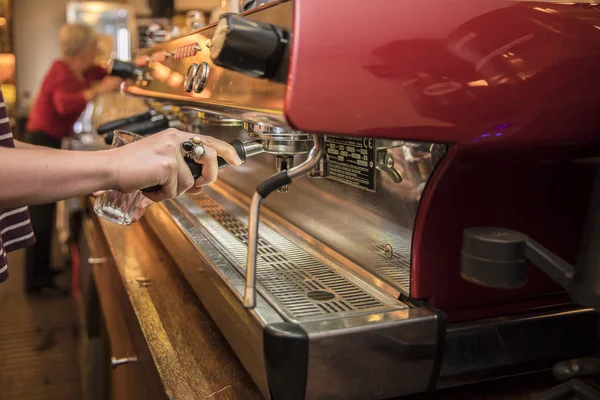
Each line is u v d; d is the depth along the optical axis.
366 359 0.65
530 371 0.74
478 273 0.52
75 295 2.68
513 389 0.75
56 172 0.62
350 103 0.56
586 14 0.64
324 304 0.72
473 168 0.67
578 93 0.64
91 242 1.76
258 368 0.67
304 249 0.95
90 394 1.84
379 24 0.56
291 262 0.88
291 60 0.54
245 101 0.64
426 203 0.68
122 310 1.08
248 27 0.55
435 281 0.71
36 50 6.60
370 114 0.57
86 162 0.63
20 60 6.57
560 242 0.75
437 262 0.70
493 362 0.71
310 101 0.55
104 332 1.48
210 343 0.83
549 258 0.51
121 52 5.16
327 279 0.81
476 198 0.69
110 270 1.28
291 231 1.04
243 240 0.99
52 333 2.71
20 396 2.17
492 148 0.64
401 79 0.58
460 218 0.70
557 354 0.74
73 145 2.38
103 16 5.53
